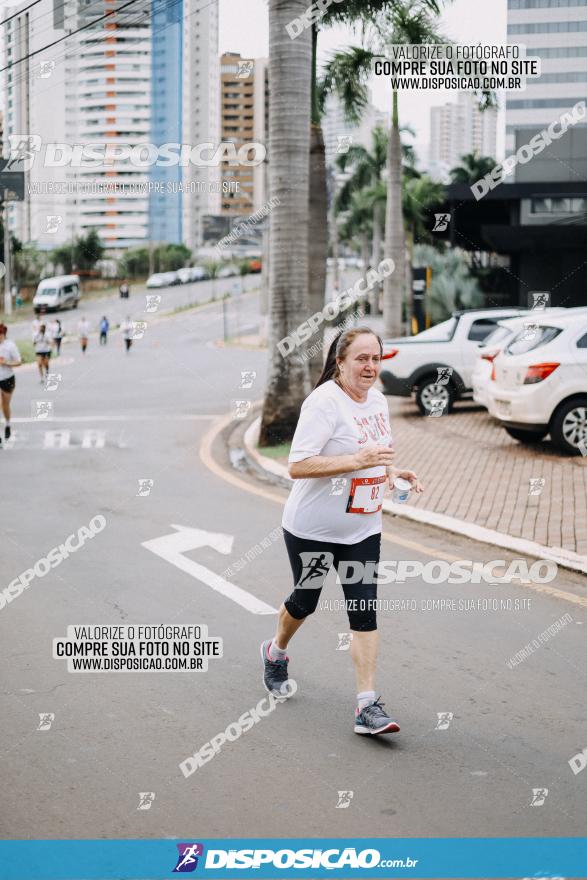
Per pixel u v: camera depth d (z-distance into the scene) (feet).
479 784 12.94
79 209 220.84
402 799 12.53
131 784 12.96
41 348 78.48
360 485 14.39
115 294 228.02
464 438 44.09
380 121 149.07
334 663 17.69
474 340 51.78
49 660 17.72
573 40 64.39
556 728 14.76
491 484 33.58
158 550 25.85
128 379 80.53
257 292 242.58
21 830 11.78
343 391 14.42
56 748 14.08
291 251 42.29
